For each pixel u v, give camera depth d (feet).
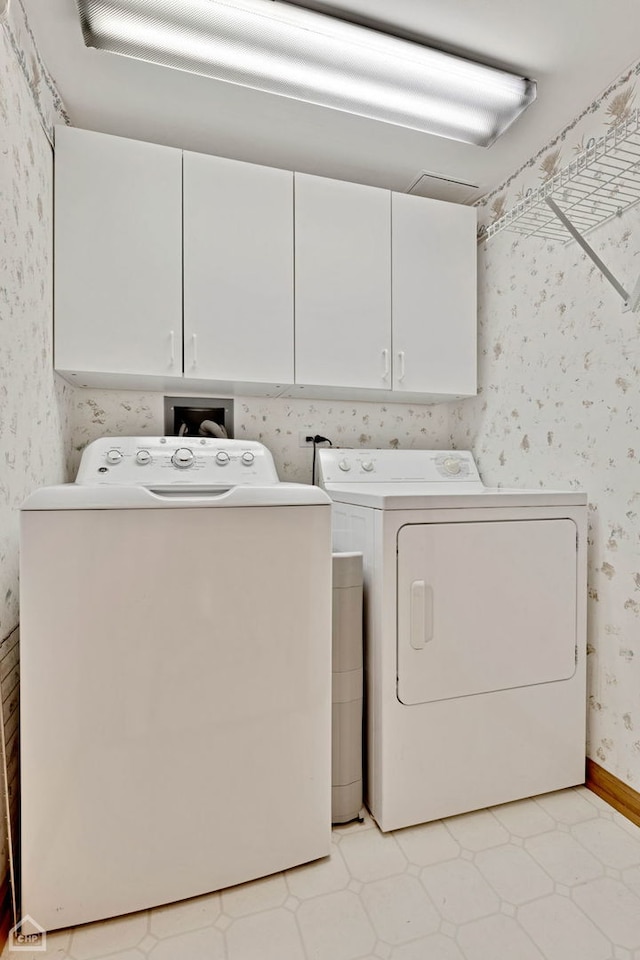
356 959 3.38
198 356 5.41
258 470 5.81
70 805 3.50
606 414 5.08
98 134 5.07
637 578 4.75
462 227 6.57
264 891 3.91
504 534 4.83
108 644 3.53
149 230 5.24
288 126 5.39
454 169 6.21
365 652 4.79
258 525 3.86
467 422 7.36
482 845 4.38
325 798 4.15
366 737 4.81
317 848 4.14
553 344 5.75
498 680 4.82
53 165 4.91
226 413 6.75
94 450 5.44
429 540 4.58
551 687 5.03
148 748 3.63
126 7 3.76
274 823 3.98
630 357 4.81
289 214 5.74
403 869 4.11
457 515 4.67
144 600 3.59
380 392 6.50
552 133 5.53
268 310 5.66
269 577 3.90
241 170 5.56
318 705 4.09
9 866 3.54
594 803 4.97
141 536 3.58
